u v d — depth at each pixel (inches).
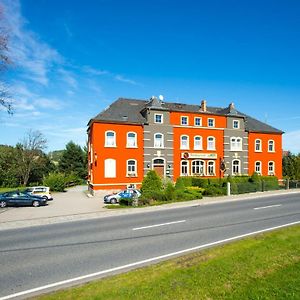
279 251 379.2
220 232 531.5
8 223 687.1
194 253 388.2
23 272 337.1
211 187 1270.9
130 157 1534.2
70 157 3223.4
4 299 269.4
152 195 1044.5
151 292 258.1
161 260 372.5
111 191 1491.1
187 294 252.7
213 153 1707.7
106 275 324.2
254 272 303.6
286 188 1556.3
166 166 1592.0
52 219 730.8
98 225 629.9
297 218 669.3
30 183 2511.1
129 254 401.1
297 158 1803.6
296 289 257.6
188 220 663.8
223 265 326.0
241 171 1774.1
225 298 243.6
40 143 2672.2
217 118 1736.0
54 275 326.6
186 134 1652.3
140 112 1643.7
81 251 420.8
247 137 1808.6
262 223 613.0
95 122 1488.7
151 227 588.4
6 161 2416.3
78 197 1470.2
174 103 1769.2
